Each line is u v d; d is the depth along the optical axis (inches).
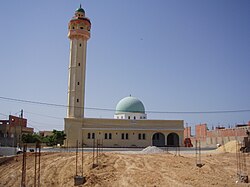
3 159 1487.5
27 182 1162.0
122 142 2509.8
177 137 2684.5
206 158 1628.9
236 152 1930.4
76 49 2529.5
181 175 1132.5
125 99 2903.5
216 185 991.0
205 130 3024.1
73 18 2573.8
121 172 1210.0
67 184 1119.6
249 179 1114.1
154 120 2603.3
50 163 1396.4
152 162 1401.3
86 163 1360.7
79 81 2497.5
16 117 2829.7
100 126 2481.5
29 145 2381.9
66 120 2421.3
